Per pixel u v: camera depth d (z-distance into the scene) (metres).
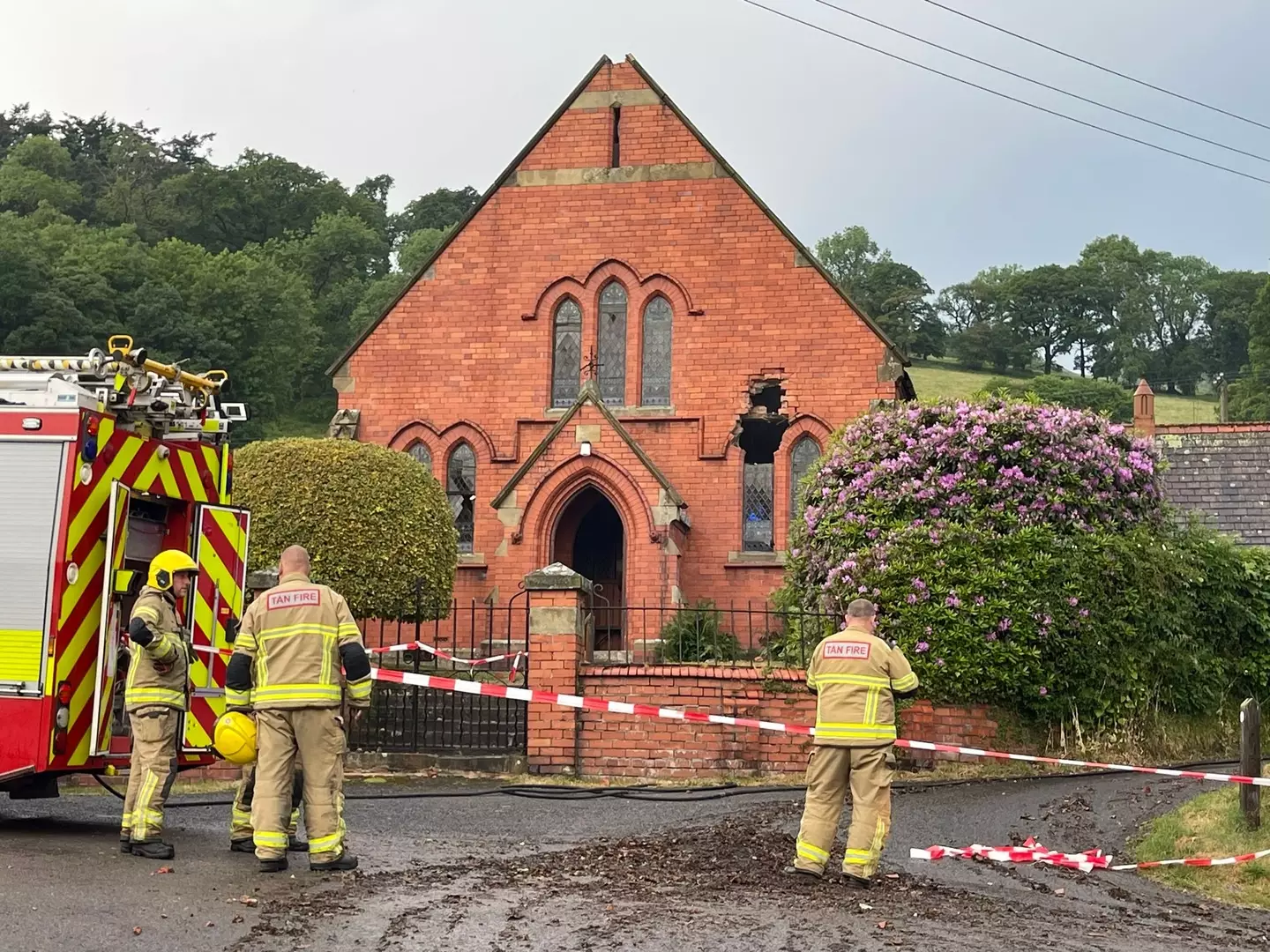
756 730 15.02
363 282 95.00
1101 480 17.53
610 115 27.19
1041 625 15.80
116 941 6.98
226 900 7.96
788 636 17.31
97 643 10.19
